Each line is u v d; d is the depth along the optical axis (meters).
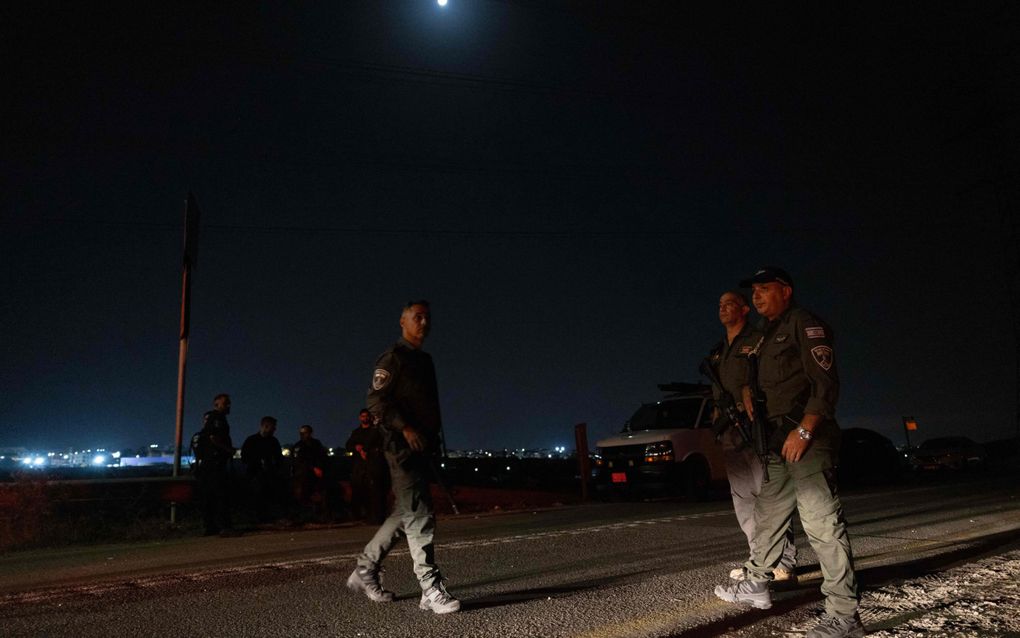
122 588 5.86
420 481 4.84
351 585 5.13
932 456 26.91
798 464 4.18
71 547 9.73
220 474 10.60
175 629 4.54
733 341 5.35
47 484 10.64
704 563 6.62
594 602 5.09
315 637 4.31
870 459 20.34
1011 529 8.52
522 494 19.16
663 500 15.84
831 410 4.08
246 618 4.77
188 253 13.56
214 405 10.83
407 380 4.82
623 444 15.45
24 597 5.59
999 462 34.09
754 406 4.52
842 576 4.04
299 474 12.67
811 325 4.24
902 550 7.12
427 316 4.98
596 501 16.88
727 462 5.56
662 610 4.84
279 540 9.57
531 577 6.05
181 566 7.19
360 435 11.85
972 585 5.29
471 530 9.94
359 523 12.27
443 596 4.80
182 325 13.27
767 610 4.80
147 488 11.77
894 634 4.12
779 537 4.76
